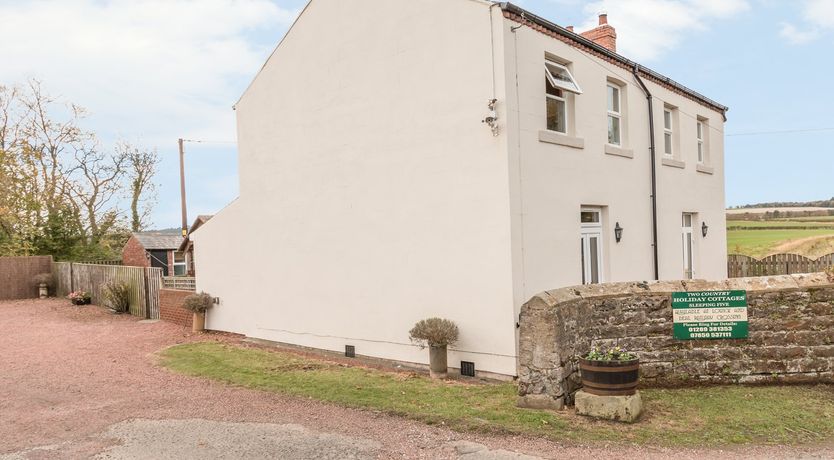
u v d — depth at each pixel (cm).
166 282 1797
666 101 1448
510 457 549
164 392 857
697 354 778
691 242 1616
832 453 543
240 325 1432
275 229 1327
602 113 1164
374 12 1095
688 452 553
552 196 994
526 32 955
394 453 570
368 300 1116
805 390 740
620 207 1207
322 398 796
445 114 980
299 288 1265
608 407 647
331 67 1183
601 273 1161
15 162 3091
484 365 924
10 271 2558
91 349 1271
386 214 1081
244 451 588
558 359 695
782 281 774
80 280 2369
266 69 1345
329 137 1191
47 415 745
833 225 3275
